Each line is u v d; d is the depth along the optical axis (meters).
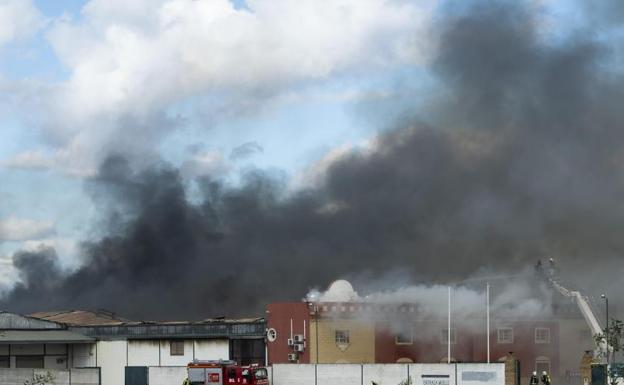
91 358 89.19
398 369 68.31
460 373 66.88
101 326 90.56
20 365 87.44
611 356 75.06
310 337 78.94
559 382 81.12
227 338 82.31
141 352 86.44
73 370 76.69
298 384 70.75
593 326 80.00
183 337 84.56
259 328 82.31
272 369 71.75
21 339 86.75
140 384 75.44
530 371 81.12
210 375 70.12
